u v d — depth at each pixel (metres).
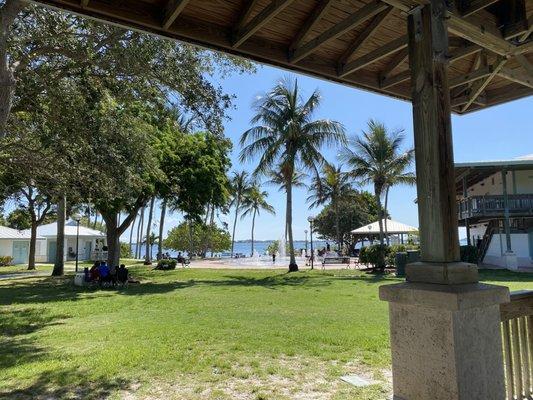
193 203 20.08
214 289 15.12
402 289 2.44
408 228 31.69
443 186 2.40
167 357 5.93
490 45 3.12
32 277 22.44
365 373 5.16
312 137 24.00
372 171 26.09
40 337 7.48
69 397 4.50
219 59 9.13
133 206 20.22
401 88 4.14
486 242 26.19
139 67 8.51
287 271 24.47
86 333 7.71
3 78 6.07
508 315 3.19
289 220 24.98
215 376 5.13
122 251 51.34
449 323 2.22
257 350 6.27
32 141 10.87
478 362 2.28
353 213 49.66
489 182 27.61
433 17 2.52
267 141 24.22
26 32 8.09
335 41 3.47
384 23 3.37
